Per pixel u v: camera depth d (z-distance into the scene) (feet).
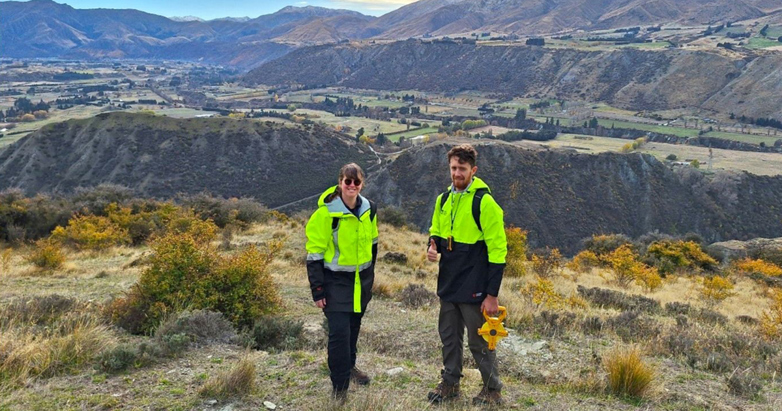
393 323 22.65
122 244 61.52
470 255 12.24
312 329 20.70
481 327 12.42
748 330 28.07
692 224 250.37
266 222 83.61
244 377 12.91
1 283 32.89
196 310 19.08
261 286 23.29
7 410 11.41
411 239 72.49
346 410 11.66
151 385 13.20
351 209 12.67
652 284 49.70
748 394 15.12
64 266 41.57
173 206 88.53
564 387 14.99
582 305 29.84
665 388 15.02
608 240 95.04
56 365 14.11
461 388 13.98
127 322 20.07
